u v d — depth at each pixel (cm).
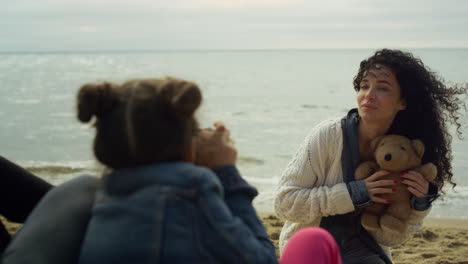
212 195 141
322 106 2919
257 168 1227
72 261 143
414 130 301
